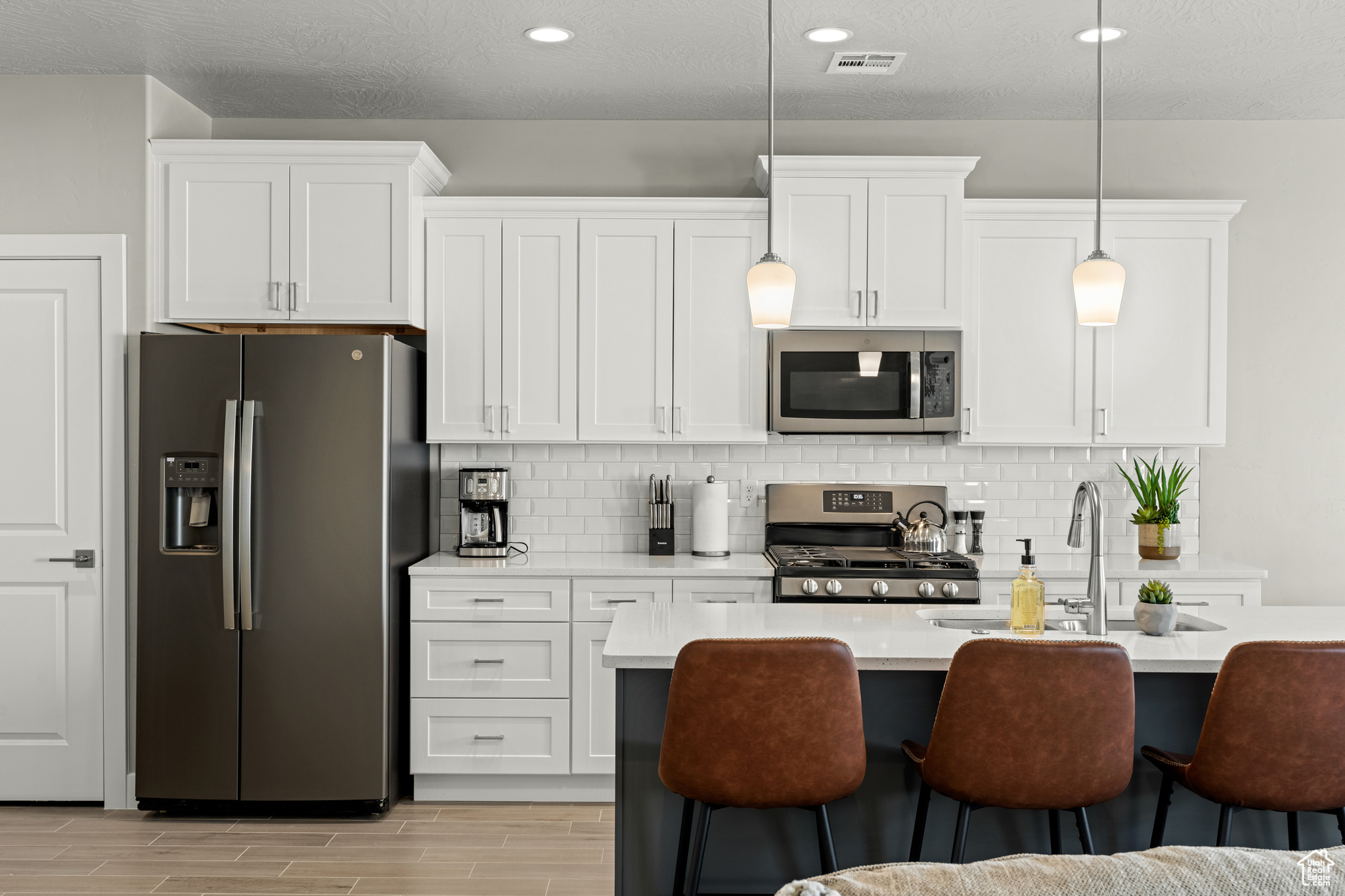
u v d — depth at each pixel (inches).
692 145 170.9
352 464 136.9
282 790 136.1
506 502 156.9
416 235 153.1
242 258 148.4
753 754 80.8
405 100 160.1
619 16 127.9
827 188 154.7
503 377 155.5
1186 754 96.0
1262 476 170.7
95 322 144.6
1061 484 170.7
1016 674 79.1
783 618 106.1
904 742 93.5
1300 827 95.7
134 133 145.6
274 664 136.0
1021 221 157.4
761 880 96.5
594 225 155.6
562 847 127.7
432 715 144.0
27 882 116.1
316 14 126.9
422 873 118.9
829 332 157.2
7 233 144.9
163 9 124.9
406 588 147.2
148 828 133.6
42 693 143.6
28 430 144.2
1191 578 148.3
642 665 87.0
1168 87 153.8
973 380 157.8
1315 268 169.9
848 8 125.4
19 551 143.6
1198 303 157.9
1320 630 99.4
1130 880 43.4
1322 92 156.0
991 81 151.5
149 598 135.9
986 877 43.7
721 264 156.1
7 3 122.7
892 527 167.0
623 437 156.5
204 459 136.7
